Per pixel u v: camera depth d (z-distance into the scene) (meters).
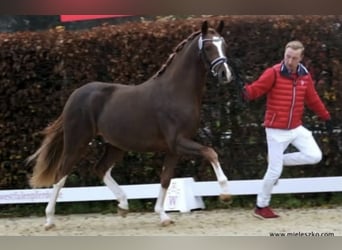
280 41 12.11
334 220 10.76
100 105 10.52
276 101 10.27
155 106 10.03
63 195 12.22
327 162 12.47
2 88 12.37
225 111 12.35
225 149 12.47
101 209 12.73
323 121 12.34
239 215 11.58
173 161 10.40
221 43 9.75
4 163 12.54
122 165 12.60
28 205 12.82
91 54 12.30
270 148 10.44
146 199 12.60
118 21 17.23
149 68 12.20
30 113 12.45
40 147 11.48
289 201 12.40
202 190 12.18
